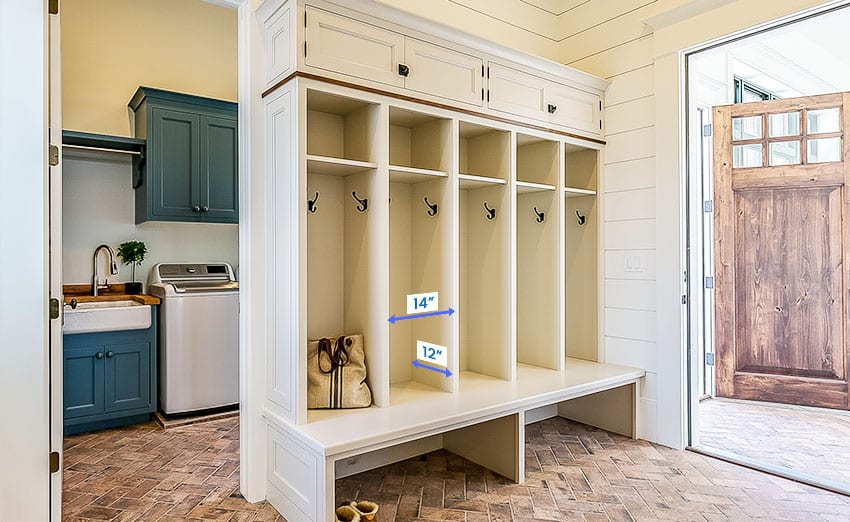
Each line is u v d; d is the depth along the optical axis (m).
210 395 3.88
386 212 2.47
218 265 4.46
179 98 3.99
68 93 3.91
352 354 2.53
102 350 3.55
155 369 3.77
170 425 3.65
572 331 3.62
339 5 2.30
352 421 2.26
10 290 1.83
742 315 4.02
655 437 3.18
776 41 4.49
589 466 2.82
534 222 3.37
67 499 2.48
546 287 3.29
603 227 3.46
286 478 2.27
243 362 2.52
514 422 2.63
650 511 2.32
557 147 3.21
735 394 4.05
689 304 3.10
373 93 2.42
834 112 3.80
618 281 3.38
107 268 4.07
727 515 2.28
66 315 3.35
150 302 3.74
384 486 2.59
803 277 3.83
